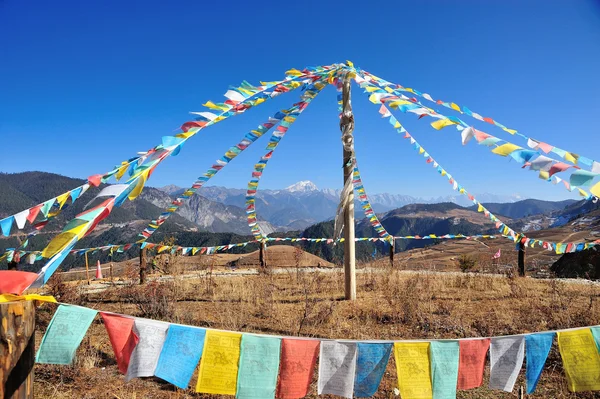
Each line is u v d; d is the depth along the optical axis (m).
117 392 4.97
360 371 3.17
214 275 14.09
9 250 6.13
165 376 2.88
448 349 3.25
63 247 3.06
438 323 7.18
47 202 3.68
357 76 8.66
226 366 3.02
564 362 3.26
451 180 9.88
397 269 13.41
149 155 4.13
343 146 9.40
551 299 9.05
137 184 3.77
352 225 9.40
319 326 7.28
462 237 12.34
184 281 11.99
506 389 3.29
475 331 6.85
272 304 8.59
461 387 3.27
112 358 5.99
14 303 2.45
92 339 6.67
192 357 2.98
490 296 9.66
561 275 16.39
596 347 3.24
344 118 9.36
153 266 14.50
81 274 18.02
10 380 2.39
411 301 8.11
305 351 3.17
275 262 19.36
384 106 8.20
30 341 2.52
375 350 3.20
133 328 2.91
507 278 11.61
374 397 4.91
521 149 3.83
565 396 4.84
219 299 9.62
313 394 4.93
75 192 3.85
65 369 5.46
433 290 10.40
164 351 2.94
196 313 8.15
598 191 3.03
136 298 9.07
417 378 3.16
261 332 6.95
